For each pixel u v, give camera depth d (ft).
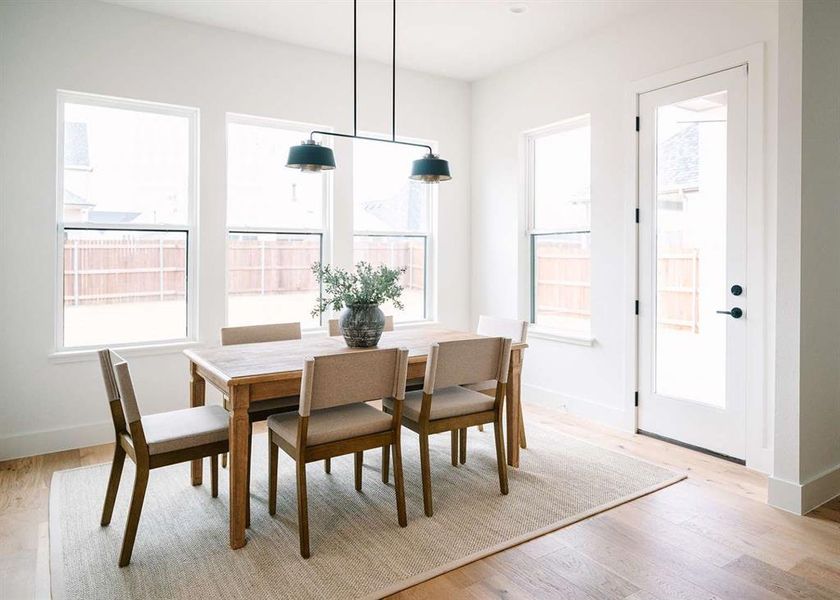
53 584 7.06
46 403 11.91
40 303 11.79
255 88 14.06
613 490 9.84
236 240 14.32
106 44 12.24
